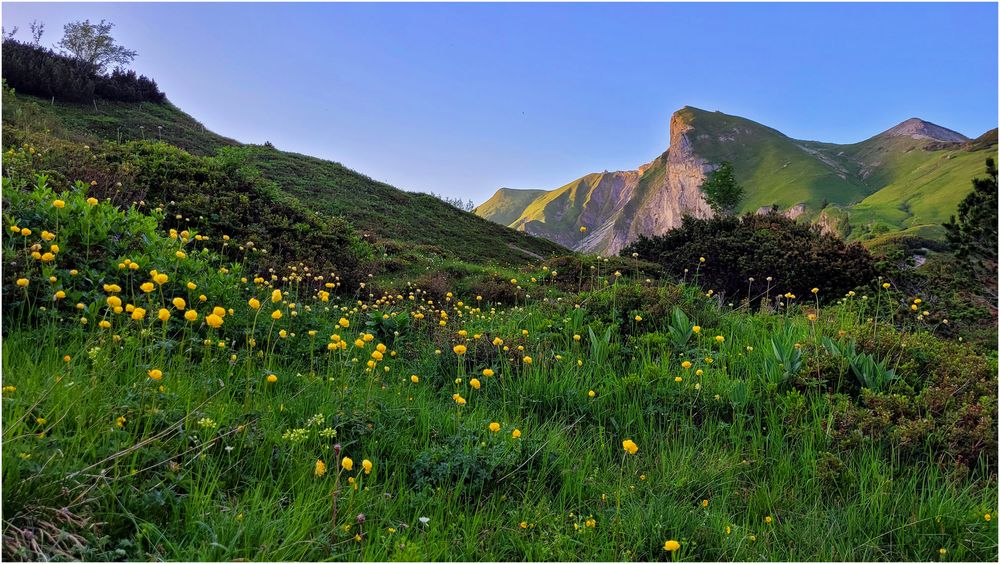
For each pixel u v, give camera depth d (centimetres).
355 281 895
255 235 845
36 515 199
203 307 465
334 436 311
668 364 488
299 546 225
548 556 254
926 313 824
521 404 420
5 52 2239
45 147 910
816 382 435
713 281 1237
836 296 1072
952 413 391
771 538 295
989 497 327
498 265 1939
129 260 438
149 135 2297
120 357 333
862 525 308
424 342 575
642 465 356
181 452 260
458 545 254
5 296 364
